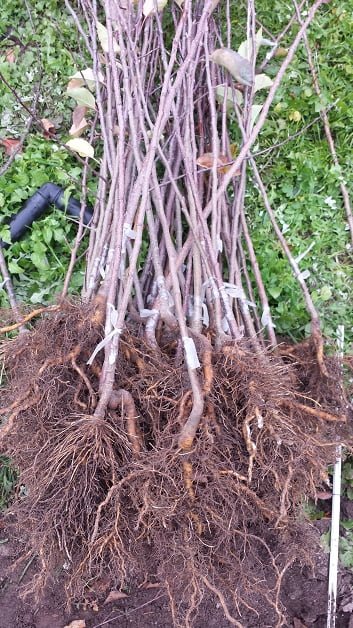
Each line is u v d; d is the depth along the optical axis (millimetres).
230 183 832
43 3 880
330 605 766
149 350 671
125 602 773
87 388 651
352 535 805
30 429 646
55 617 762
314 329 732
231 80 756
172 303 705
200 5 779
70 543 631
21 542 750
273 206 872
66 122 876
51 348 655
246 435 608
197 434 610
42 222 830
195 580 614
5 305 825
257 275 761
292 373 688
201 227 667
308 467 647
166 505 600
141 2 727
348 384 754
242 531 649
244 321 727
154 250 693
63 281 837
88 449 601
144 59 752
